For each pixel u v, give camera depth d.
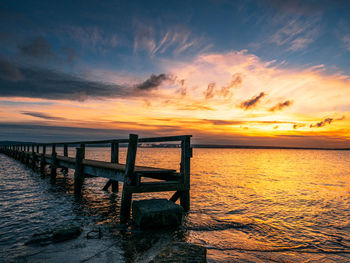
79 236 4.51
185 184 6.43
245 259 3.77
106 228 4.98
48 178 13.55
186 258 2.72
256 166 29.75
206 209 7.05
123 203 5.66
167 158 46.69
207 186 11.85
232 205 7.80
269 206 7.86
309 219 6.38
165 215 5.02
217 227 5.34
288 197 9.58
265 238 4.83
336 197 9.73
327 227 5.70
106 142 8.91
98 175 7.65
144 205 5.25
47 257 3.62
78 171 8.88
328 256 4.02
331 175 19.83
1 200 7.82
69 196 8.59
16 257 3.61
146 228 4.85
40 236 4.51
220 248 4.18
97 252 3.81
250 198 9.14
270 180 15.45
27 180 12.64
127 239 4.39
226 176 16.97
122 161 33.31
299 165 34.56
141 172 5.98
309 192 10.93
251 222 5.89
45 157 14.99
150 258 3.61
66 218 5.85
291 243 4.59
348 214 6.95
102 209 6.79
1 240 4.36
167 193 9.38
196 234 4.83
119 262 3.48
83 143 9.34
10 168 19.08
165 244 4.20
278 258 3.87
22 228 5.08
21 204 7.29
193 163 33.72
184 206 6.48
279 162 42.88
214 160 44.38
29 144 22.22
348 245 4.55
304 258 3.91
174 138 6.94
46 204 7.32
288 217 6.54
